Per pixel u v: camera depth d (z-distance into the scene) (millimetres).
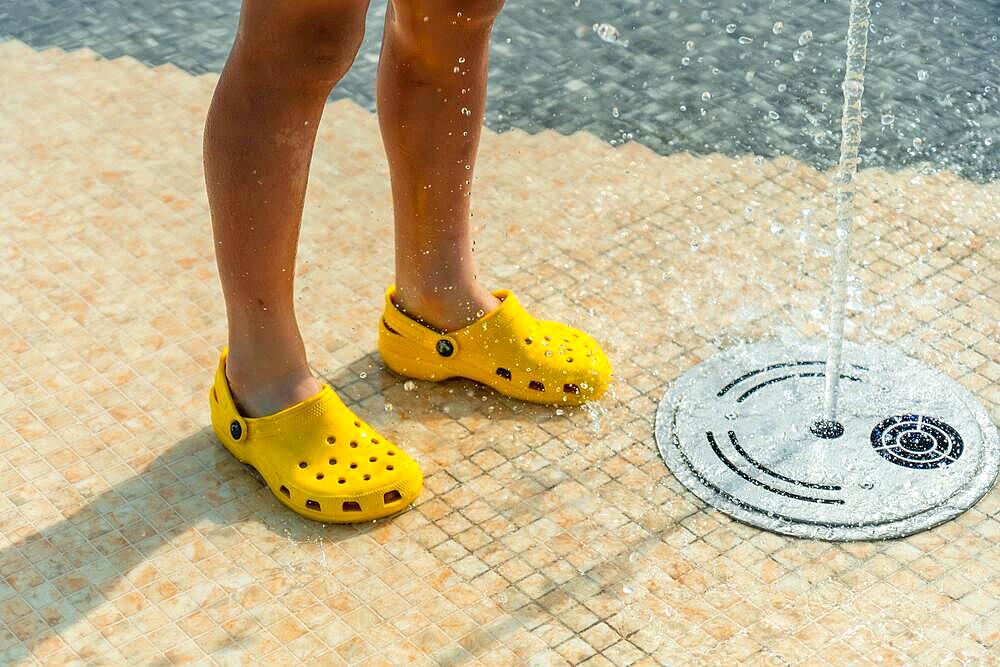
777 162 3676
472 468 2789
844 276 2740
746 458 2770
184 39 4273
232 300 2652
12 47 4230
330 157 3758
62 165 3711
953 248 3344
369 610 2473
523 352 2928
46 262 3361
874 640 2381
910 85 3924
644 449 2816
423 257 2898
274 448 2697
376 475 2662
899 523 2611
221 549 2605
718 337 3105
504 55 4145
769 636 2396
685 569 2539
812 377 2967
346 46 2410
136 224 3492
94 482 2756
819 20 4242
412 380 3029
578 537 2615
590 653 2373
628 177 3648
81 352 3090
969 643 2371
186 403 2955
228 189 2506
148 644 2412
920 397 2895
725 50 4121
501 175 3664
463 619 2447
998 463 2730
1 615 2467
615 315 3186
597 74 4051
